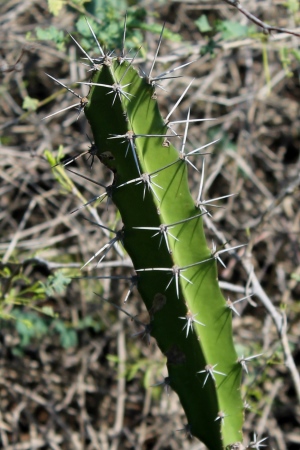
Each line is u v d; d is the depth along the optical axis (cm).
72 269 425
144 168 252
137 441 536
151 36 554
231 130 621
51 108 591
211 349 270
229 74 639
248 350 449
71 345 539
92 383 559
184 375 273
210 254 265
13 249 473
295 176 595
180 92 598
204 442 280
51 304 552
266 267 546
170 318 268
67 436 542
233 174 580
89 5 397
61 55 547
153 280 266
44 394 560
